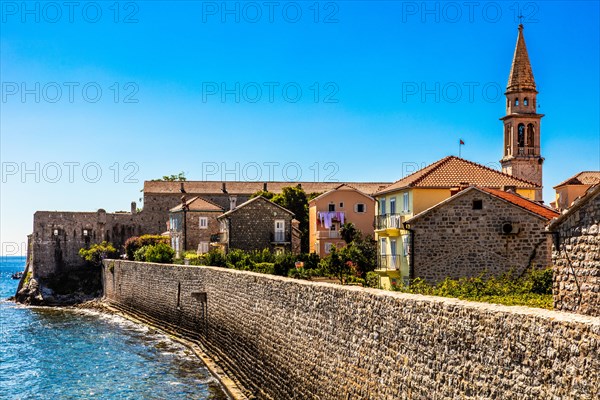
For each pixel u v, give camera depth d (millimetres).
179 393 37438
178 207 98688
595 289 21516
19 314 80625
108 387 39688
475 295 33938
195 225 94562
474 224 40875
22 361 48750
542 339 15062
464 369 17656
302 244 106938
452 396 18078
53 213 108938
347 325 24406
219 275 45812
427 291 36156
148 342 55719
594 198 21594
